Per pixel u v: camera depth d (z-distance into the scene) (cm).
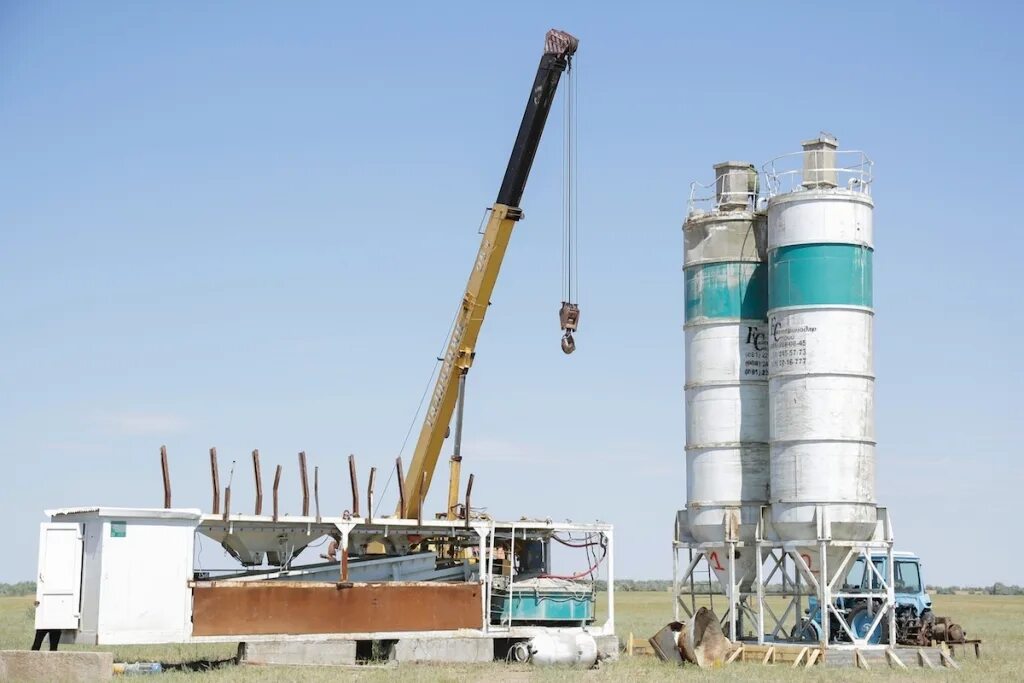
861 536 4112
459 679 3206
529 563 4272
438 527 3878
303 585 3575
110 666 3095
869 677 3472
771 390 4238
